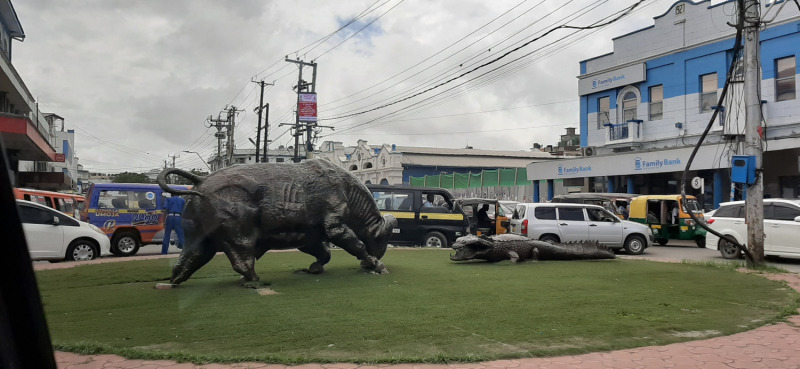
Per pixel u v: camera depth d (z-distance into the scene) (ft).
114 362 15.66
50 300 24.31
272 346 17.38
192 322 20.31
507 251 42.09
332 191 31.94
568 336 19.15
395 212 56.29
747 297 27.61
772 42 71.72
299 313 22.09
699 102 79.41
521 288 29.14
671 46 83.25
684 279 33.71
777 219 46.96
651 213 68.49
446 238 57.00
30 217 42.60
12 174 5.70
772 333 20.35
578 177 94.12
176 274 27.81
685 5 81.41
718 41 76.69
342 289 28.17
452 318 21.49
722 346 18.47
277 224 29.22
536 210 56.03
